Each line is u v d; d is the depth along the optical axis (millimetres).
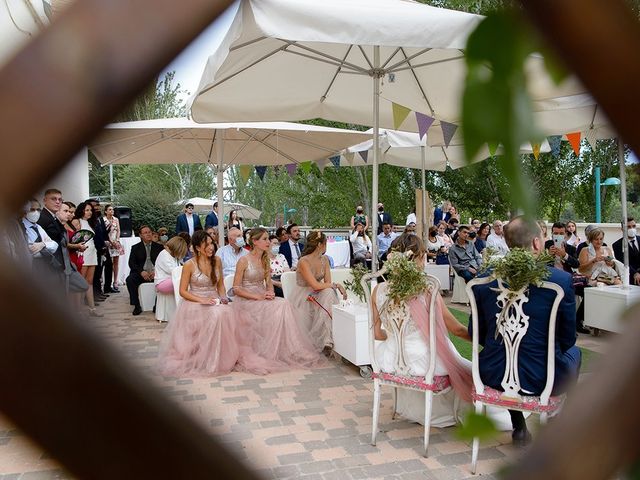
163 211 19672
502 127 301
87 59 373
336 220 21078
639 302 469
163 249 8859
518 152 301
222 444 550
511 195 305
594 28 326
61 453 441
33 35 372
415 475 3412
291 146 9328
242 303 6031
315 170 20594
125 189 23844
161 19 379
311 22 3279
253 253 6277
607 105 355
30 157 373
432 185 17172
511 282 3352
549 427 469
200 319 5625
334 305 5965
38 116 371
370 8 3465
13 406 419
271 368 5613
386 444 3871
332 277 7031
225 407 4598
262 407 4613
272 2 3227
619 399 455
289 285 6773
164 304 8141
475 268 9797
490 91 304
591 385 466
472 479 3340
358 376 5523
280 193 25609
